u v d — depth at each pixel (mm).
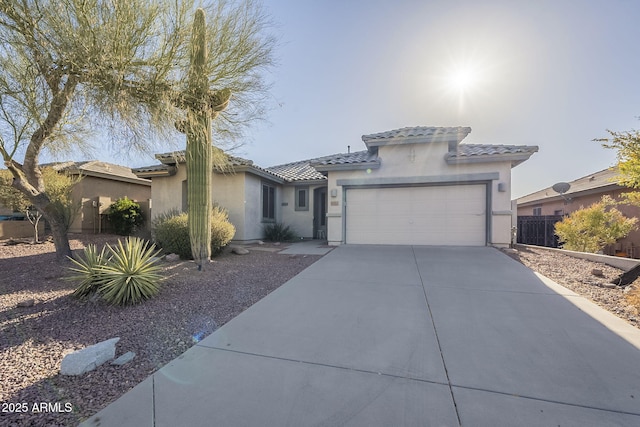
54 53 5652
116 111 6133
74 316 4883
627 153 7008
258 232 15148
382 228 12773
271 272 7996
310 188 17078
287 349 3779
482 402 2717
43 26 5531
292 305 5438
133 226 17500
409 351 3705
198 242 8406
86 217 17484
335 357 3570
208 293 6164
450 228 12039
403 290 6281
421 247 11773
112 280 5461
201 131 7641
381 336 4137
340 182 13016
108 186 19062
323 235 16969
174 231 9789
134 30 5852
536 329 4324
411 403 2707
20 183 7848
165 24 6383
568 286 6508
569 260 9133
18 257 9969
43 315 4910
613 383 3000
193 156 8312
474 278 7160
